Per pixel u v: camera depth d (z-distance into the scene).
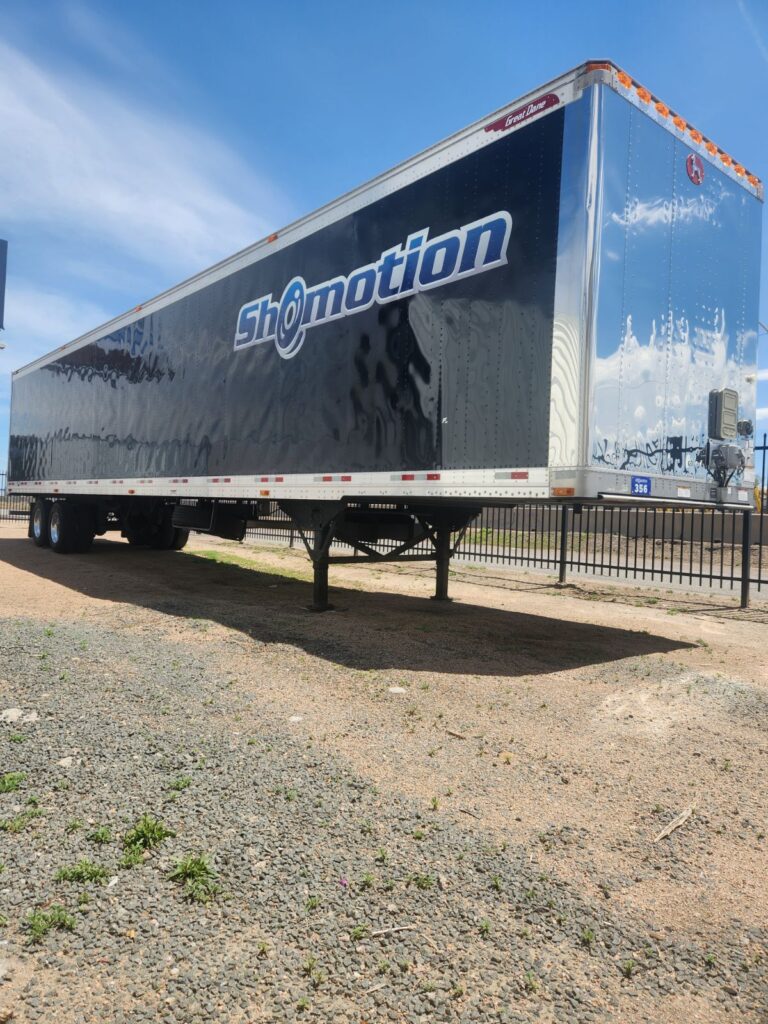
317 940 2.31
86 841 2.83
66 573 11.10
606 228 5.22
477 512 9.41
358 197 7.18
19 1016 1.96
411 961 2.23
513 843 2.95
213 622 7.13
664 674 5.56
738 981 2.21
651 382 5.64
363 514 8.27
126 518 14.87
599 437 5.16
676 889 2.68
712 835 3.08
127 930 2.33
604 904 2.56
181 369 10.30
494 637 6.88
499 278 5.71
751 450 6.79
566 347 5.19
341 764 3.65
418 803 3.26
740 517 16.61
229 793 3.27
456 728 4.27
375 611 8.12
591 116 5.16
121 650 5.75
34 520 16.34
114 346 12.51
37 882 2.56
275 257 8.38
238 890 2.55
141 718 4.17
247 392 8.75
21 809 3.07
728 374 6.51
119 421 12.16
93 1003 2.02
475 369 5.85
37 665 5.12
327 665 5.58
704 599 10.31
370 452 6.83
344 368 7.21
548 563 14.30
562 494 5.17
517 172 5.64
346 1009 2.04
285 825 3.00
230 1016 2.00
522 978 2.18
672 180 5.87
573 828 3.10
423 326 6.36
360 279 7.09
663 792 3.48
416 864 2.75
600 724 4.40
